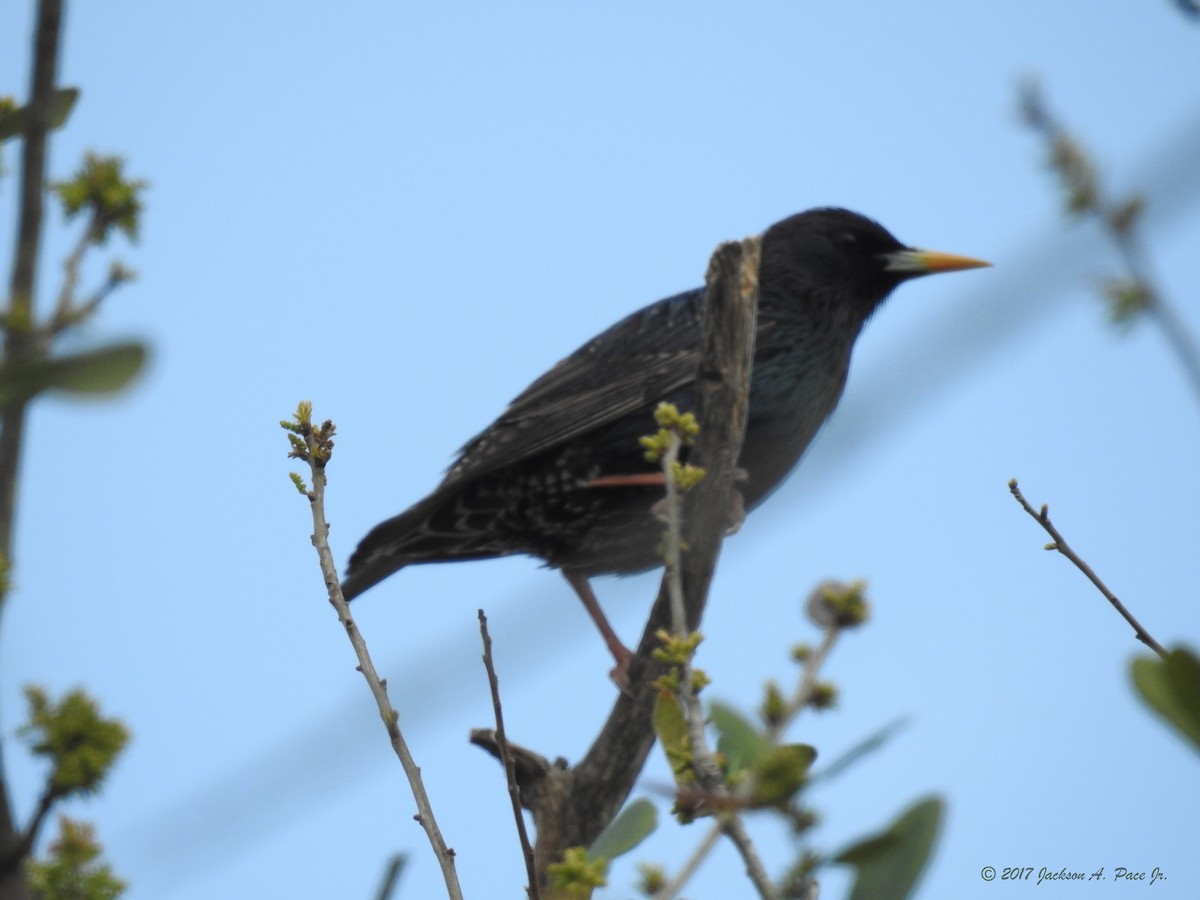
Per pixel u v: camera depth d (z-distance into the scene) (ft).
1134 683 15.93
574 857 17.92
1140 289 14.97
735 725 16.87
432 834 22.59
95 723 15.83
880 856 15.16
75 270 17.24
